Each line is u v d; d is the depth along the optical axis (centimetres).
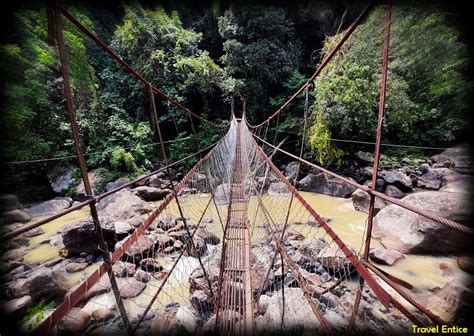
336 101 692
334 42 735
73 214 559
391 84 665
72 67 755
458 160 740
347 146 800
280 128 967
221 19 1188
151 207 579
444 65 624
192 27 1406
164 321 206
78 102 834
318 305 210
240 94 1157
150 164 906
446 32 562
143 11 1049
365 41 657
